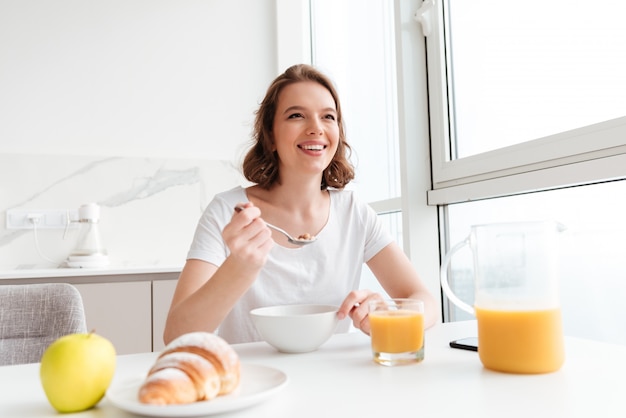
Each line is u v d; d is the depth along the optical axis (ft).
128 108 8.55
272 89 4.06
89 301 6.33
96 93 8.39
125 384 1.92
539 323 2.06
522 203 4.80
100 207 8.18
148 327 6.54
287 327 2.54
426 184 5.88
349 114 8.31
